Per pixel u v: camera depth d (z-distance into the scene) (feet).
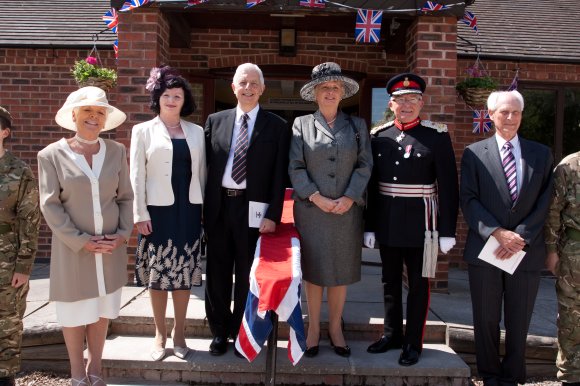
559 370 12.12
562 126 23.45
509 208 11.80
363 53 22.68
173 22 19.10
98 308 11.27
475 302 12.30
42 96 22.79
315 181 12.38
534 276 11.96
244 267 12.67
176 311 12.98
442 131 12.78
